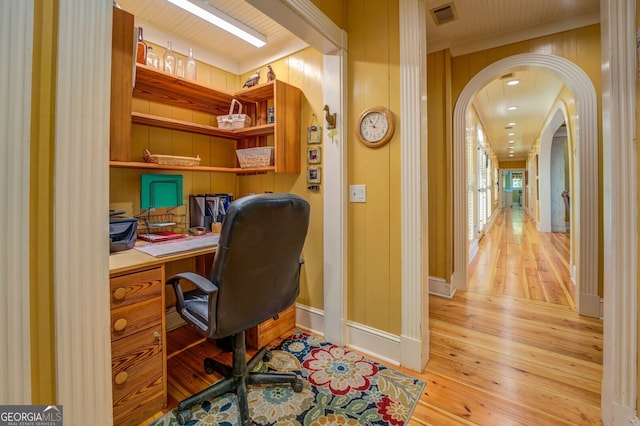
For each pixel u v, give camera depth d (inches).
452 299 113.5
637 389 45.1
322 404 55.9
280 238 50.0
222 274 45.6
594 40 93.4
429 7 91.5
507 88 161.0
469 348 77.1
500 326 90.0
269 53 97.7
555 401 57.1
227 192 104.9
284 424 51.1
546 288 125.0
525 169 613.3
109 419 29.9
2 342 23.3
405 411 54.1
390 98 70.1
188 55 91.5
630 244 45.4
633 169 44.7
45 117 25.2
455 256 123.9
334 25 71.8
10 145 23.3
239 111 94.0
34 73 24.6
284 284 55.6
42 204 25.4
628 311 45.8
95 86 27.9
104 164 28.6
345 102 76.2
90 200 27.8
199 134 96.3
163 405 56.2
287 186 92.3
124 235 64.0
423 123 67.8
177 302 54.9
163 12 78.2
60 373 26.6
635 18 43.9
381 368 68.0
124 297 51.0
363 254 75.7
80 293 27.5
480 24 101.4
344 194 77.0
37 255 25.3
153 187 82.5
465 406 55.6
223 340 78.2
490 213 357.4
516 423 51.6
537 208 330.0
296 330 87.2
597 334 84.1
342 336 77.9
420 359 66.4
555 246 210.7
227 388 57.5
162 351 56.4
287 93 85.0
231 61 104.3
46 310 25.9
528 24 101.4
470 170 173.5
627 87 44.9
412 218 67.2
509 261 171.2
